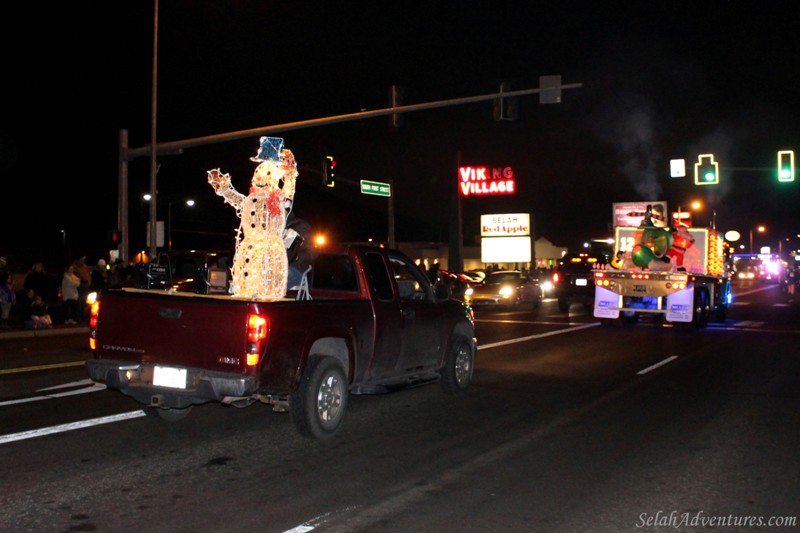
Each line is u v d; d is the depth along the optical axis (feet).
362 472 22.88
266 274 26.81
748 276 203.72
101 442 25.94
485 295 95.04
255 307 23.52
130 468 22.97
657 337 61.00
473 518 19.07
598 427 28.99
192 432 27.48
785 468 23.54
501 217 171.83
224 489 21.12
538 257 215.51
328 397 26.45
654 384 38.68
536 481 22.13
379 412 31.48
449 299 34.37
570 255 91.04
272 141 27.25
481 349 52.54
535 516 19.25
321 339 26.66
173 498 20.30
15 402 32.60
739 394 35.94
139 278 37.14
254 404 32.24
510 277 97.30
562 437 27.37
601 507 19.95
